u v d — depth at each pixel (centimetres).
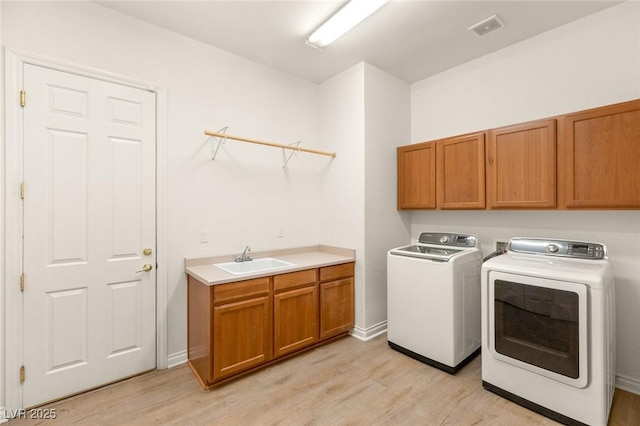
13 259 191
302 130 343
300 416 193
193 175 266
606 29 228
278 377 238
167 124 251
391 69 325
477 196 271
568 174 220
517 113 275
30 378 197
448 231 329
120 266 230
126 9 226
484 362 222
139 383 228
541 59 261
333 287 296
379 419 191
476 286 272
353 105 317
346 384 229
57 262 206
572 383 181
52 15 203
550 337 190
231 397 212
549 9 228
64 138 207
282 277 258
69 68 208
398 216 344
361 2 214
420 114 351
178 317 258
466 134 279
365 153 308
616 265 226
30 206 196
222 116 283
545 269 196
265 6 224
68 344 210
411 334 270
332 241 341
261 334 244
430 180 307
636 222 218
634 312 219
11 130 189
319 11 229
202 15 234
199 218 269
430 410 199
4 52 188
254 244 304
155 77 246
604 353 178
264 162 312
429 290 256
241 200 295
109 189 225
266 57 298
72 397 210
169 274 253
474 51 289
